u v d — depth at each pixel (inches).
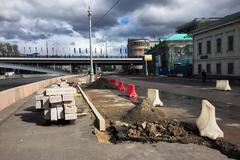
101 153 226.7
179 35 2679.6
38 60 3629.4
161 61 2819.9
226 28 1439.5
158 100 505.4
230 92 777.6
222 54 1487.5
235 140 257.0
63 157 218.4
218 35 1525.6
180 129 287.1
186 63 2522.1
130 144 250.2
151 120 343.9
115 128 300.8
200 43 1761.8
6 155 226.4
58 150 236.8
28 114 432.8
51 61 3703.3
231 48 1406.3
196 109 458.0
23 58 3570.4
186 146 240.7
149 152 226.1
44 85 1160.2
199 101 573.3
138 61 3850.9
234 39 1370.6
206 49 1676.9
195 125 315.6
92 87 992.2
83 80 1403.8
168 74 2449.6
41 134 294.5
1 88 1512.1
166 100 597.6
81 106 507.2
